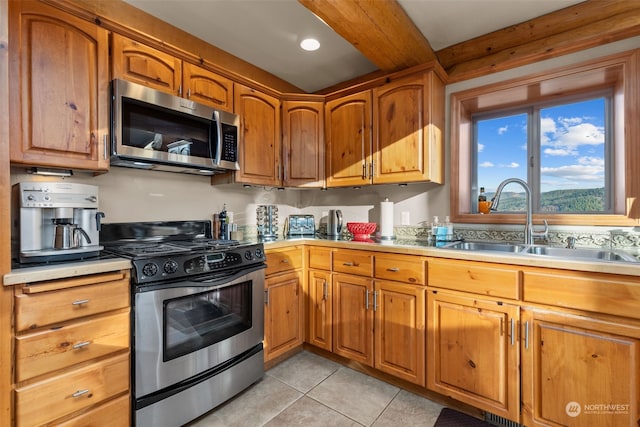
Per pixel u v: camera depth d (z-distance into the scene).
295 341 2.38
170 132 1.88
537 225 2.02
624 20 1.78
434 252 1.80
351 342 2.19
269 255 2.20
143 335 1.48
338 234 2.80
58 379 1.26
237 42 2.34
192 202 2.38
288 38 2.29
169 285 1.57
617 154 1.90
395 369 1.97
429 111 2.14
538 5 1.90
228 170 2.29
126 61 1.73
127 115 1.69
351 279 2.19
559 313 1.43
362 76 2.88
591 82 1.96
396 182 2.30
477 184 2.46
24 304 1.18
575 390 1.40
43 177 1.73
